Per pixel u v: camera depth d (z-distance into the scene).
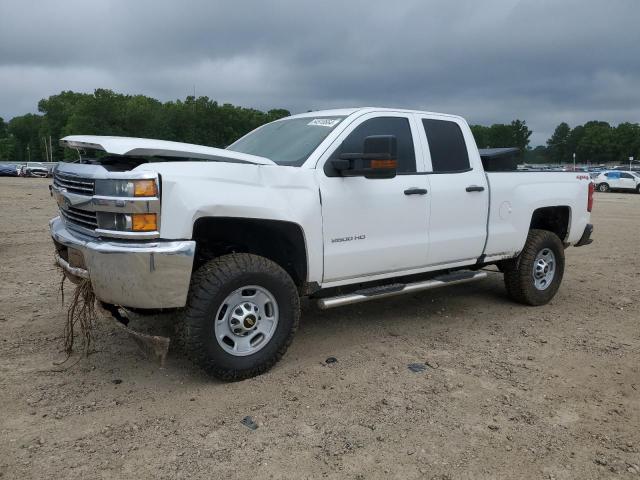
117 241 3.66
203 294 3.85
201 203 3.74
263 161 4.25
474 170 5.67
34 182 40.22
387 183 4.86
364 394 3.99
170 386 4.05
